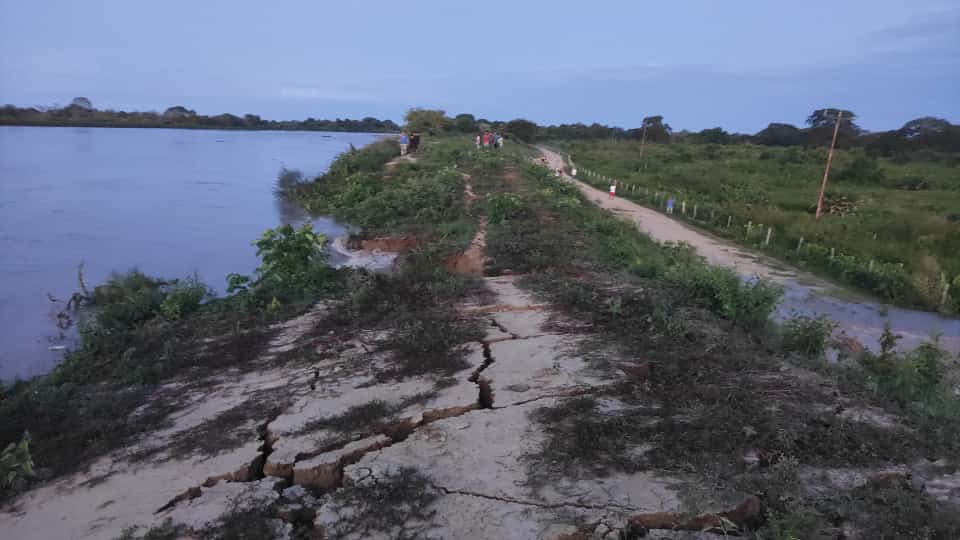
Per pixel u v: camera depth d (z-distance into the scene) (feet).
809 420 14.87
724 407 15.24
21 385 20.89
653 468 12.75
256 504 12.29
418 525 11.26
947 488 12.49
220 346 22.04
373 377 18.33
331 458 13.73
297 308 25.94
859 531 11.07
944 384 19.07
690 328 21.06
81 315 29.48
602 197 78.79
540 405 15.80
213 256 42.63
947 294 37.88
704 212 65.67
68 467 14.48
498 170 72.84
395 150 102.22
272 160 134.00
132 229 51.29
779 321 30.89
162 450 14.88
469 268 32.83
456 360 19.10
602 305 23.94
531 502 11.82
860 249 48.88
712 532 11.22
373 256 41.01
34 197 66.23
